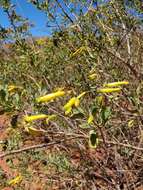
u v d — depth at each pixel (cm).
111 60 48
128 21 50
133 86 45
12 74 55
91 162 57
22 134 53
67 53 47
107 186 54
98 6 45
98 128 23
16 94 26
